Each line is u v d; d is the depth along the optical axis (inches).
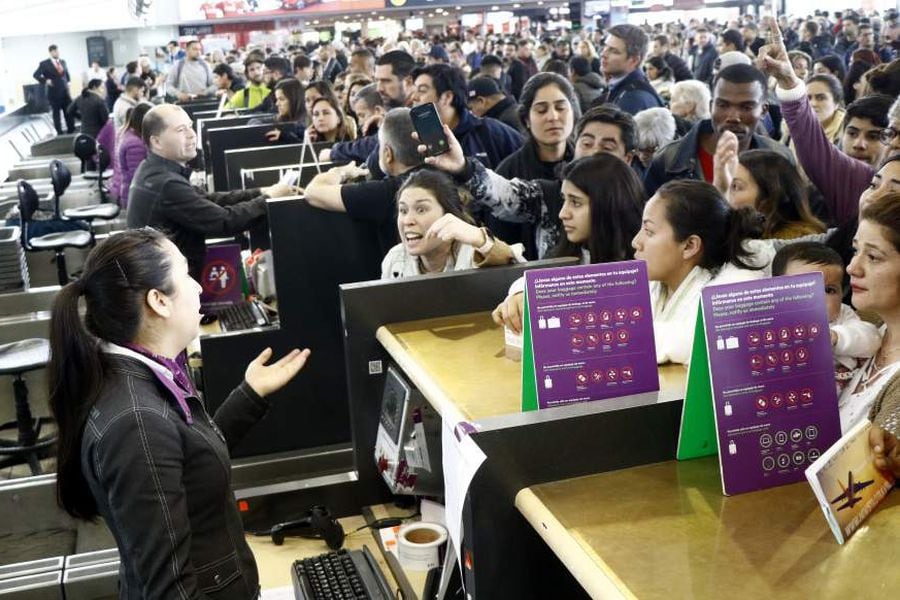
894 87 139.4
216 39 876.6
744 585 44.2
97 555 91.4
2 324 175.2
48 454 173.8
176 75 543.8
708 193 75.2
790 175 99.3
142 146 282.8
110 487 63.5
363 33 974.4
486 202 115.3
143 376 66.6
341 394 134.4
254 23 994.7
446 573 74.5
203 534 68.6
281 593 85.0
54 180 296.7
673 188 75.9
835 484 46.6
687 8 851.4
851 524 47.6
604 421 55.9
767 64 111.2
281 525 96.7
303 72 412.2
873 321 74.7
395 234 128.2
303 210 128.7
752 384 53.1
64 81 649.6
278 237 129.1
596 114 132.1
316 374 133.3
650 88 202.1
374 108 218.8
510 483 55.1
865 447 48.9
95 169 389.1
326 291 131.4
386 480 93.4
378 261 131.2
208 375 133.0
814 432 54.4
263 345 132.3
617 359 61.7
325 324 132.5
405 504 100.1
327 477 101.3
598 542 48.5
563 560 48.7
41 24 800.9
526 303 60.2
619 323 61.6
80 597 87.1
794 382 53.9
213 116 410.3
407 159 128.9
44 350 163.3
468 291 94.3
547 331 60.4
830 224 111.7
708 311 52.2
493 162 166.4
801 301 53.9
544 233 118.7
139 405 64.4
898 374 50.4
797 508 51.3
